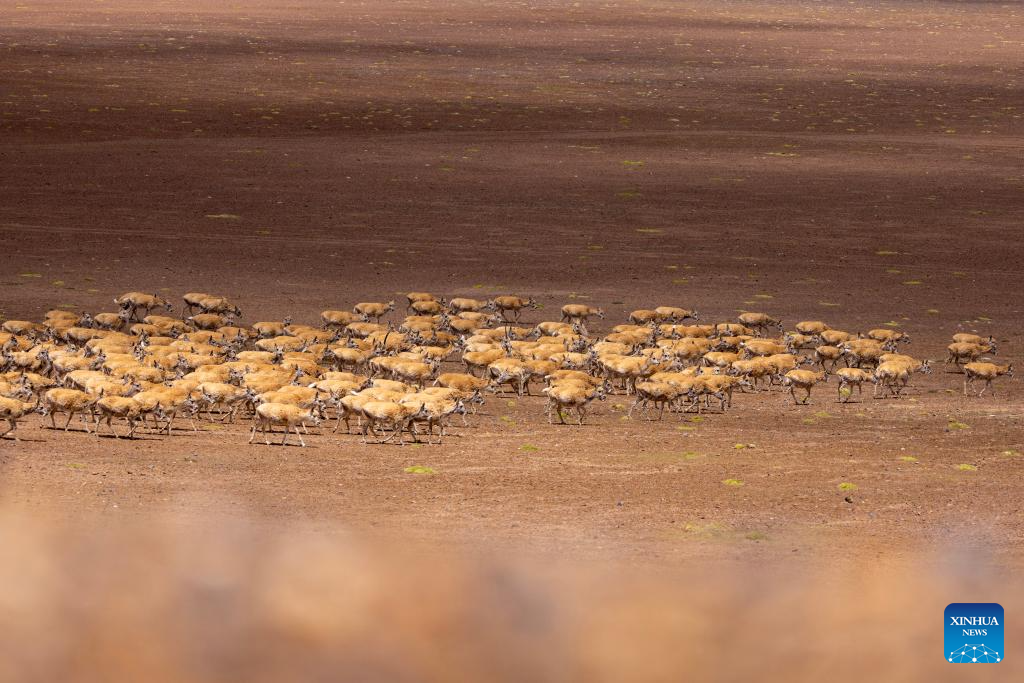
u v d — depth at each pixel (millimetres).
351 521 59906
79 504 60031
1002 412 102438
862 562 53000
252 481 69625
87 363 98562
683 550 55656
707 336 127500
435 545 53906
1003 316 154625
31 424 85375
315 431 88875
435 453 81375
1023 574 50094
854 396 110375
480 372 116688
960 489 72250
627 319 150250
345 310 152875
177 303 154375
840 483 73438
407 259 181125
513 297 147625
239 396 89688
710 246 191375
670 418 98375
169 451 77875
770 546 56938
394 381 95938
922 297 164125
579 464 78625
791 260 184125
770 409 103375
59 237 186250
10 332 118312
